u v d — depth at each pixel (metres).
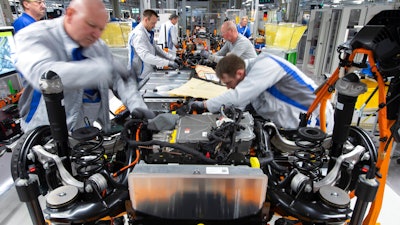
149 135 1.57
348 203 1.10
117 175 1.34
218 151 1.33
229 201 1.03
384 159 1.23
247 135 1.41
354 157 1.34
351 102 1.16
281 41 5.71
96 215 1.10
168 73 3.09
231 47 4.05
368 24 1.12
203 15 14.21
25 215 2.21
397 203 2.38
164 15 7.05
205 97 2.10
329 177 1.27
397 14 1.03
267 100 2.04
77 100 1.64
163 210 1.05
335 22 6.48
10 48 3.33
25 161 1.35
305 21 8.02
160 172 0.97
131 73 1.85
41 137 1.51
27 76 1.21
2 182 2.67
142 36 3.55
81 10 1.26
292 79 1.89
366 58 1.16
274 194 1.25
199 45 5.64
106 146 1.54
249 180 0.98
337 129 1.25
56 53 1.36
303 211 1.13
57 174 1.27
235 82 1.90
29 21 2.83
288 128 1.90
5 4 4.36
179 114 1.72
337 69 1.37
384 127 1.18
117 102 2.39
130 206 1.17
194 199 1.03
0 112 3.28
